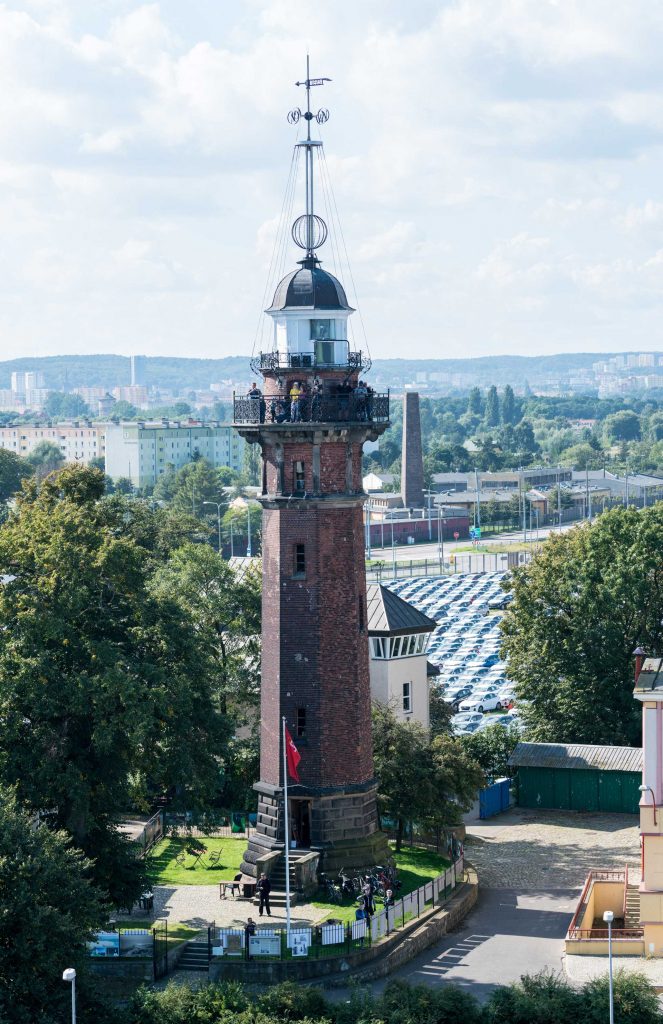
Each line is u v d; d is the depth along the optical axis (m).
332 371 140.38
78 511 139.62
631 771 186.88
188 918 133.88
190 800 138.50
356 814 140.75
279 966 123.31
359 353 142.50
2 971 102.06
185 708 131.75
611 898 145.00
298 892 136.62
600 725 198.50
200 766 137.75
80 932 106.19
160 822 163.50
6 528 141.75
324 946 126.25
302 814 141.38
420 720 190.00
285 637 140.38
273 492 141.25
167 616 138.38
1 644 130.00
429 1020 105.12
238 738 183.38
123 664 129.88
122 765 131.38
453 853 153.50
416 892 138.12
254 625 183.88
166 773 133.50
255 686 183.62
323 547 139.75
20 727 129.75
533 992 109.88
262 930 126.56
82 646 132.25
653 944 129.88
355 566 141.50
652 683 135.62
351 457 141.25
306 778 140.12
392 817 156.00
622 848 169.00
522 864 162.88
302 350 140.50
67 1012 102.44
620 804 187.38
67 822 128.62
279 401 139.00
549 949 132.62
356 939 127.56
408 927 133.12
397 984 110.69
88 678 127.69
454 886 147.75
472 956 130.88
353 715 141.00
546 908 145.50
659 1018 107.06
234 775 171.12
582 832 177.62
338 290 142.00
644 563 199.50
